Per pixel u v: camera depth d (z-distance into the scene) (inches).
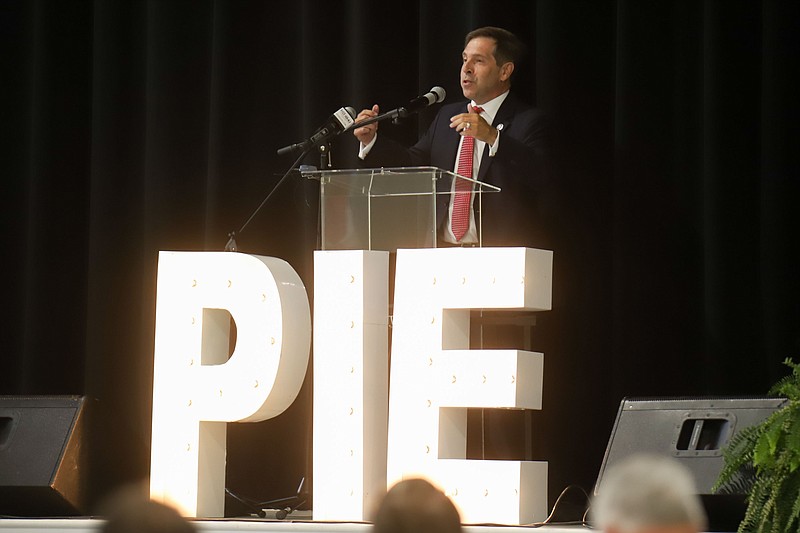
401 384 448.1
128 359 634.2
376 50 610.5
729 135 578.2
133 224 644.1
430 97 500.1
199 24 642.2
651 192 588.1
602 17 594.2
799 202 573.6
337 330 453.1
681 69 592.4
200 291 467.5
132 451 496.4
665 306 584.4
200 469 462.6
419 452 444.1
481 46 568.4
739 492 404.2
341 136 608.4
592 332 581.9
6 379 649.0
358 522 430.0
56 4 649.0
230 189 625.9
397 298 452.1
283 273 469.1
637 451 429.4
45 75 645.9
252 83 632.4
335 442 450.6
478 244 469.1
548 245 584.1
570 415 581.3
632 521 163.0
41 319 639.8
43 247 642.2
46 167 644.1
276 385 456.8
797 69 575.8
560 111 593.3
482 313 485.4
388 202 448.1
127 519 173.5
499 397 435.8
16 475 462.6
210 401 461.1
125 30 649.0
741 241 573.6
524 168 534.0
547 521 443.5
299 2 634.8
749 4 578.9
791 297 571.5
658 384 582.9
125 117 647.1
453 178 449.4
